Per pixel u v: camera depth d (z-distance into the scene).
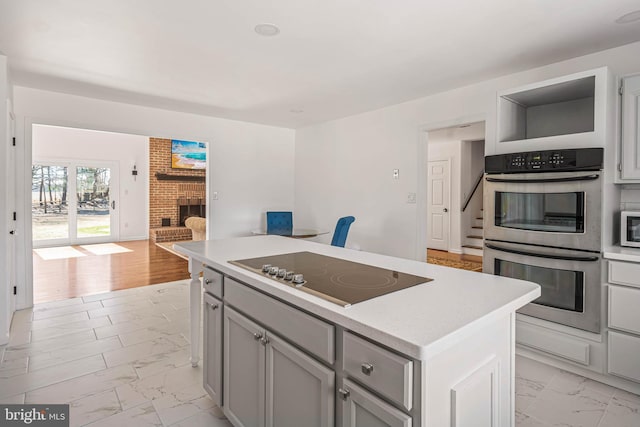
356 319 0.99
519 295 1.22
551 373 2.40
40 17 2.24
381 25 2.34
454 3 2.07
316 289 1.28
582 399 2.10
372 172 4.65
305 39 2.56
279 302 1.35
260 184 5.62
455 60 2.94
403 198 4.27
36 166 7.52
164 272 5.30
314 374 1.18
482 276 1.49
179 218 9.30
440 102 3.85
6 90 2.77
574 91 2.62
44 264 5.84
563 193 2.37
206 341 1.92
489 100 3.43
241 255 1.96
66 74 3.30
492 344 1.17
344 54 2.83
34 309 3.62
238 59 2.94
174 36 2.52
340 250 2.13
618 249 2.26
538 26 2.34
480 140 6.86
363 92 3.84
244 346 1.58
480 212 7.15
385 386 0.93
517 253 2.61
